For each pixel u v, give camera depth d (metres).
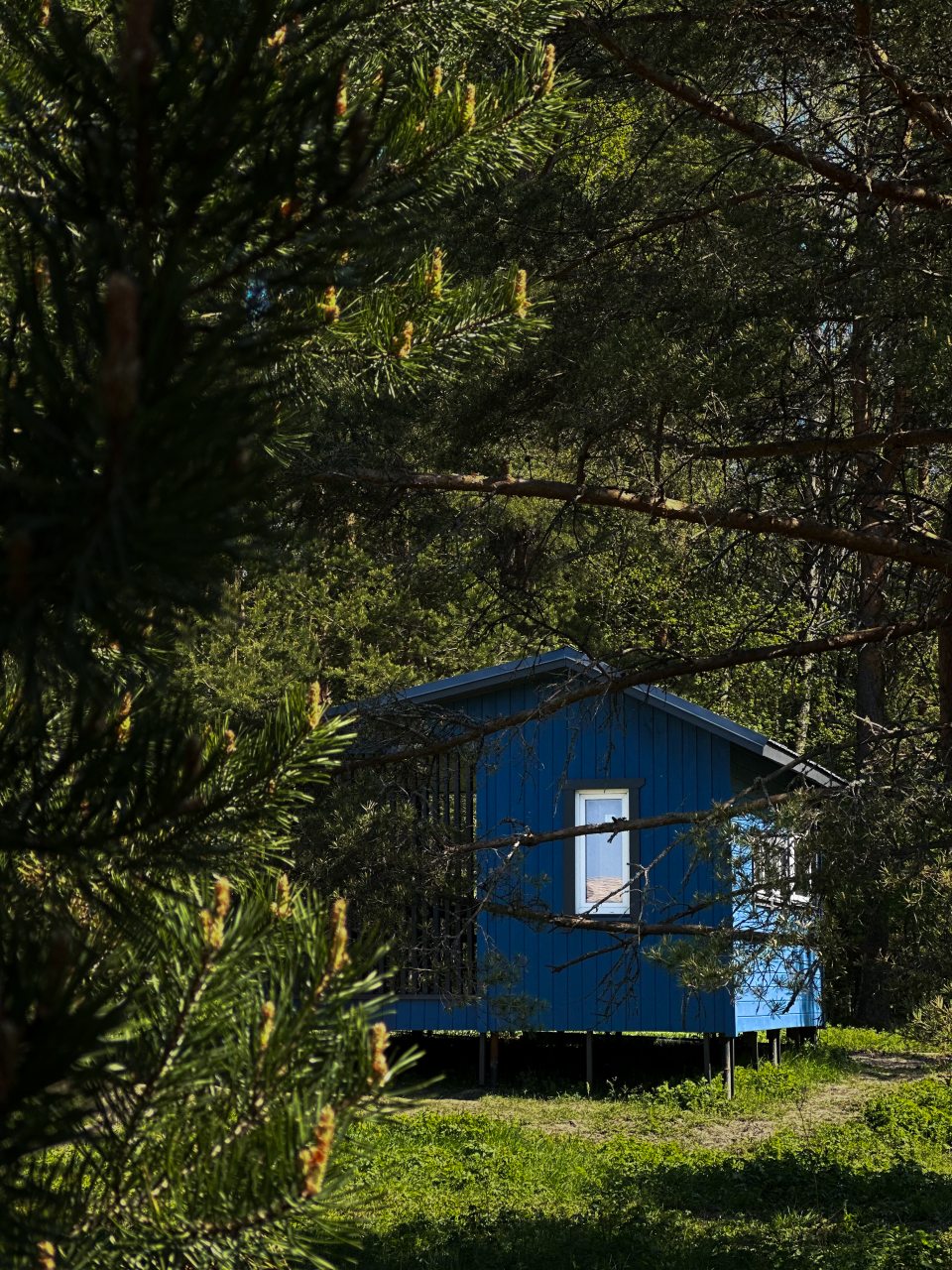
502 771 17.34
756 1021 17.53
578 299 8.35
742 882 7.77
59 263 1.26
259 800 2.17
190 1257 1.68
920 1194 10.83
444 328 2.98
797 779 8.88
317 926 1.92
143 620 1.18
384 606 16.44
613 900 16.88
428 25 3.03
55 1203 1.58
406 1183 11.30
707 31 7.72
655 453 7.73
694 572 9.28
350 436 7.67
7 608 1.11
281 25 1.47
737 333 7.53
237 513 1.18
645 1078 17.89
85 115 1.36
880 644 8.59
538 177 8.55
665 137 8.97
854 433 9.14
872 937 7.62
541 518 9.24
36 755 1.48
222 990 1.83
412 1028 17.36
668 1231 9.72
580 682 9.27
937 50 7.58
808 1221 10.19
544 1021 16.86
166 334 1.17
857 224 7.91
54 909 1.74
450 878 8.66
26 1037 1.14
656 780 16.91
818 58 8.14
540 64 2.64
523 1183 11.46
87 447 1.11
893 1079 18.50
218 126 1.34
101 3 2.40
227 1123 1.77
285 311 1.54
